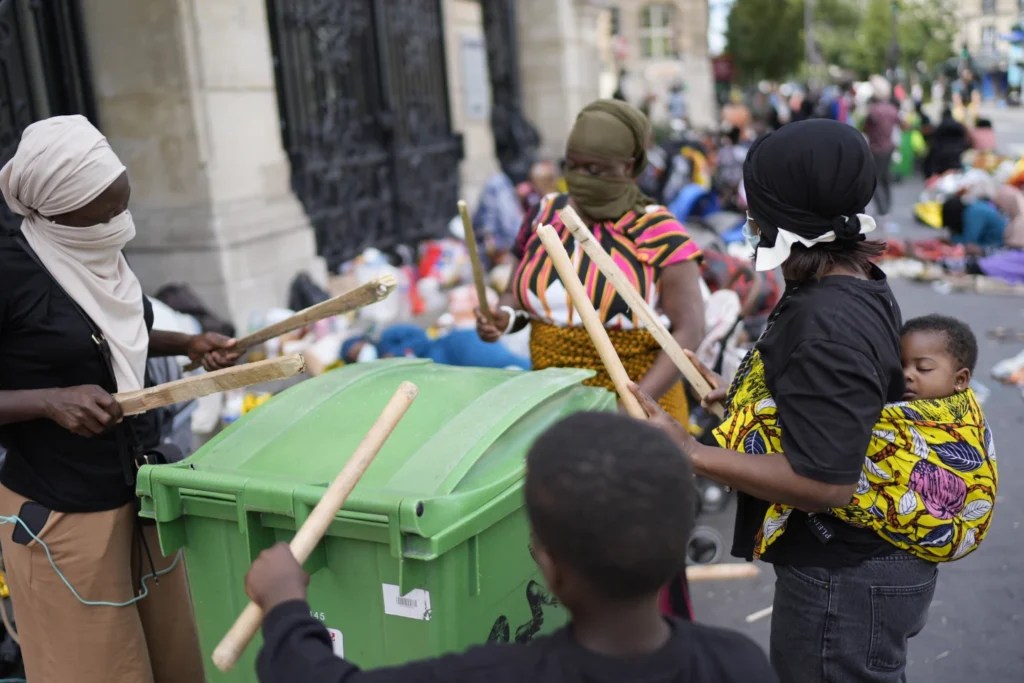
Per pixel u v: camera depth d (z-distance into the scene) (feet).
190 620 8.32
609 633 4.15
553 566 4.17
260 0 22.86
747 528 6.94
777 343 6.16
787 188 6.11
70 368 7.12
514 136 41.70
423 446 6.46
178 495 6.62
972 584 12.22
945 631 11.19
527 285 9.59
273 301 22.56
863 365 5.79
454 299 21.16
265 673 4.47
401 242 31.35
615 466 3.90
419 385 7.63
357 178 29.14
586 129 9.04
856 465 5.82
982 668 10.43
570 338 9.37
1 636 9.61
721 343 12.85
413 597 6.05
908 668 10.52
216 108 21.34
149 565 7.84
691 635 4.37
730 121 60.49
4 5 14.26
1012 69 131.64
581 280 9.15
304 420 7.14
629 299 7.48
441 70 35.12
